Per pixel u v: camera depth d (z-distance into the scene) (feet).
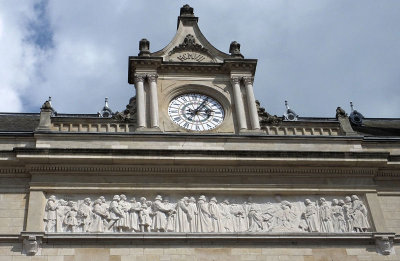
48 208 85.35
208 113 101.30
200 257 82.58
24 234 81.20
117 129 97.14
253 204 89.45
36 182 86.94
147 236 83.10
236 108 100.94
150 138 94.02
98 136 93.40
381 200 92.73
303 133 100.01
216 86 104.01
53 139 92.58
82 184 87.56
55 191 86.99
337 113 102.32
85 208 85.81
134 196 88.17
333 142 97.86
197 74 105.19
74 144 92.43
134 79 102.68
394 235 87.20
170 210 86.74
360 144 98.53
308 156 91.91
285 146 96.12
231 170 90.79
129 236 82.89
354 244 86.22
